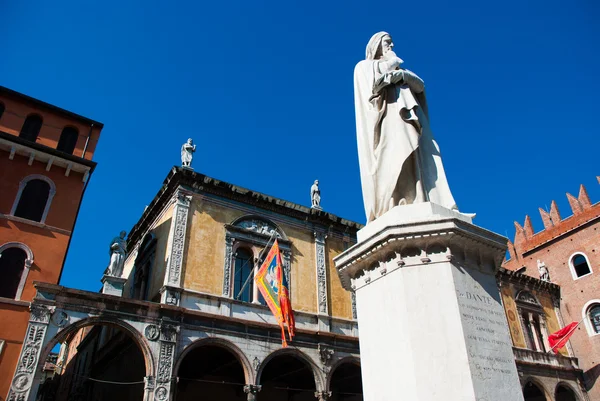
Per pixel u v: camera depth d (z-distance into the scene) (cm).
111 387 2347
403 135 619
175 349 1766
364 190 663
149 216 2506
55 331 1574
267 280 1934
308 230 2505
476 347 481
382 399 502
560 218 3756
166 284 1914
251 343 1961
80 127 2252
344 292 2450
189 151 2278
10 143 1975
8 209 1898
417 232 532
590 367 3266
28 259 1841
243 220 2297
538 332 3338
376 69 695
